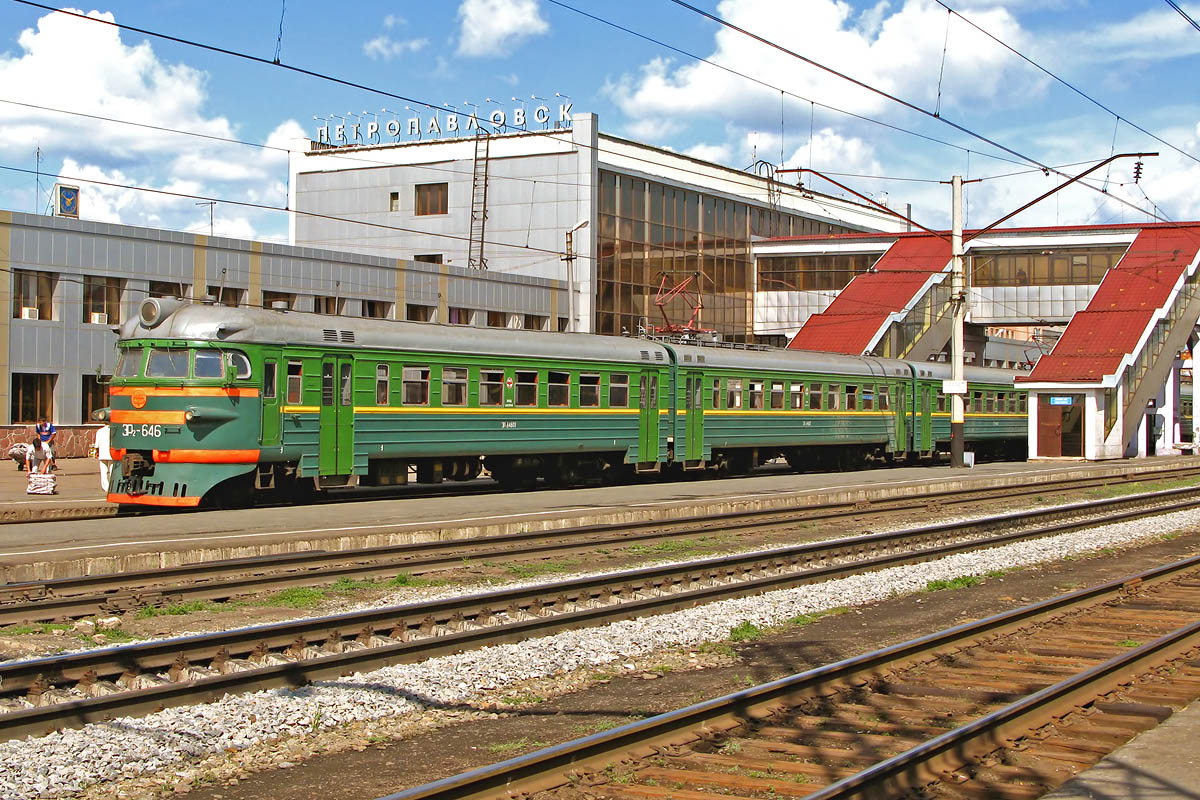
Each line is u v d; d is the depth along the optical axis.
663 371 32.38
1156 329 51.78
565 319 55.59
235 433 22.77
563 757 7.69
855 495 30.08
